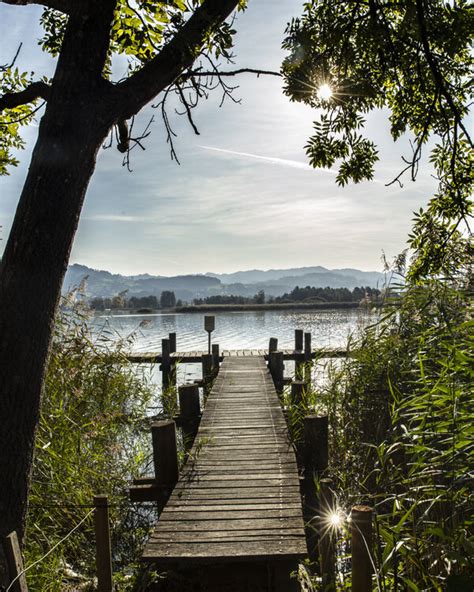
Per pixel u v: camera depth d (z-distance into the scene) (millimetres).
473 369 3672
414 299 6266
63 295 7816
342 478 5309
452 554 2691
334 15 4742
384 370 6152
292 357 13398
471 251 5934
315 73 4871
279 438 6395
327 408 6973
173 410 9586
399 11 4859
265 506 4469
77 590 4504
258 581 4094
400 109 5414
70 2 3420
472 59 5133
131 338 9469
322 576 3727
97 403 7676
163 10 5070
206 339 26031
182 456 7637
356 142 5512
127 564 5316
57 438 5906
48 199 3273
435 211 5867
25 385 3207
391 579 3197
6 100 3764
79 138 3369
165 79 3775
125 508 5879
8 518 3186
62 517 5184
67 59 3410
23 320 3199
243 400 8484
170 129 4703
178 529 4098
